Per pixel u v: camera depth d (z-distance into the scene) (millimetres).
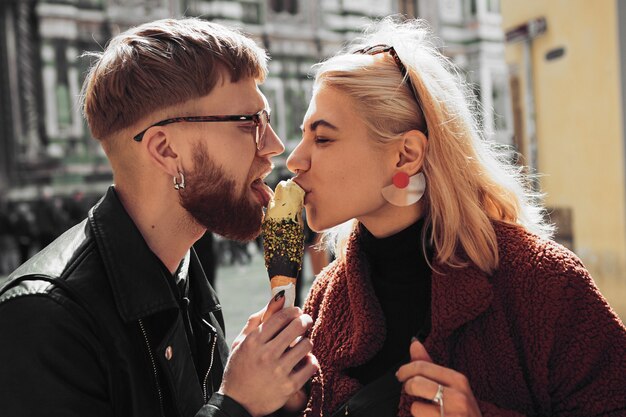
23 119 21719
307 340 1411
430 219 1446
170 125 1473
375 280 1509
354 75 1424
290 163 1473
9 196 21109
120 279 1440
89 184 22062
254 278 12742
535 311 1326
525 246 1390
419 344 1318
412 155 1430
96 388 1354
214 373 1720
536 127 7312
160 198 1523
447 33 28141
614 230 6391
